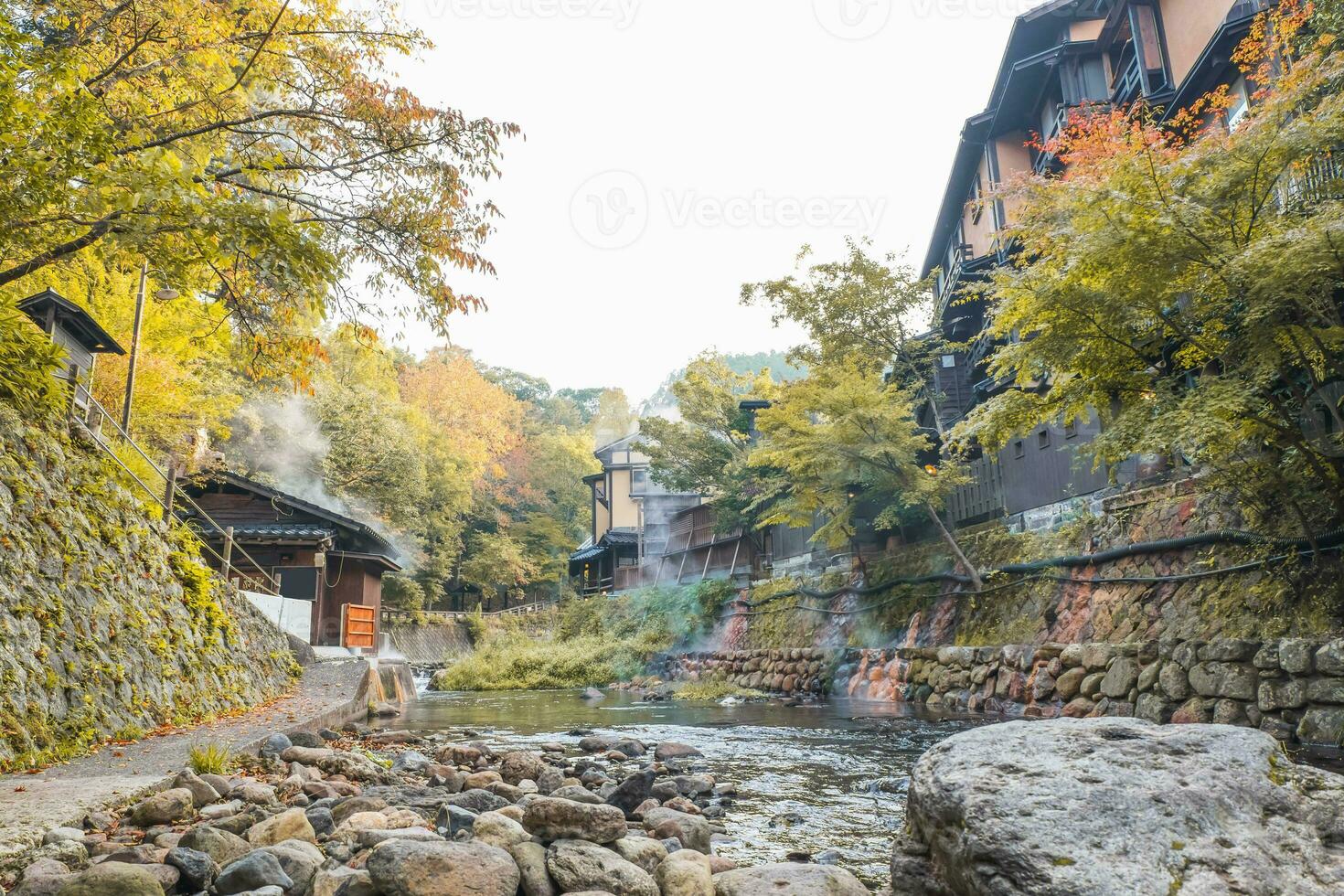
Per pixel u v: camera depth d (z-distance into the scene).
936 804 2.84
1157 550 11.32
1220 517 10.38
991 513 18.20
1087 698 10.86
